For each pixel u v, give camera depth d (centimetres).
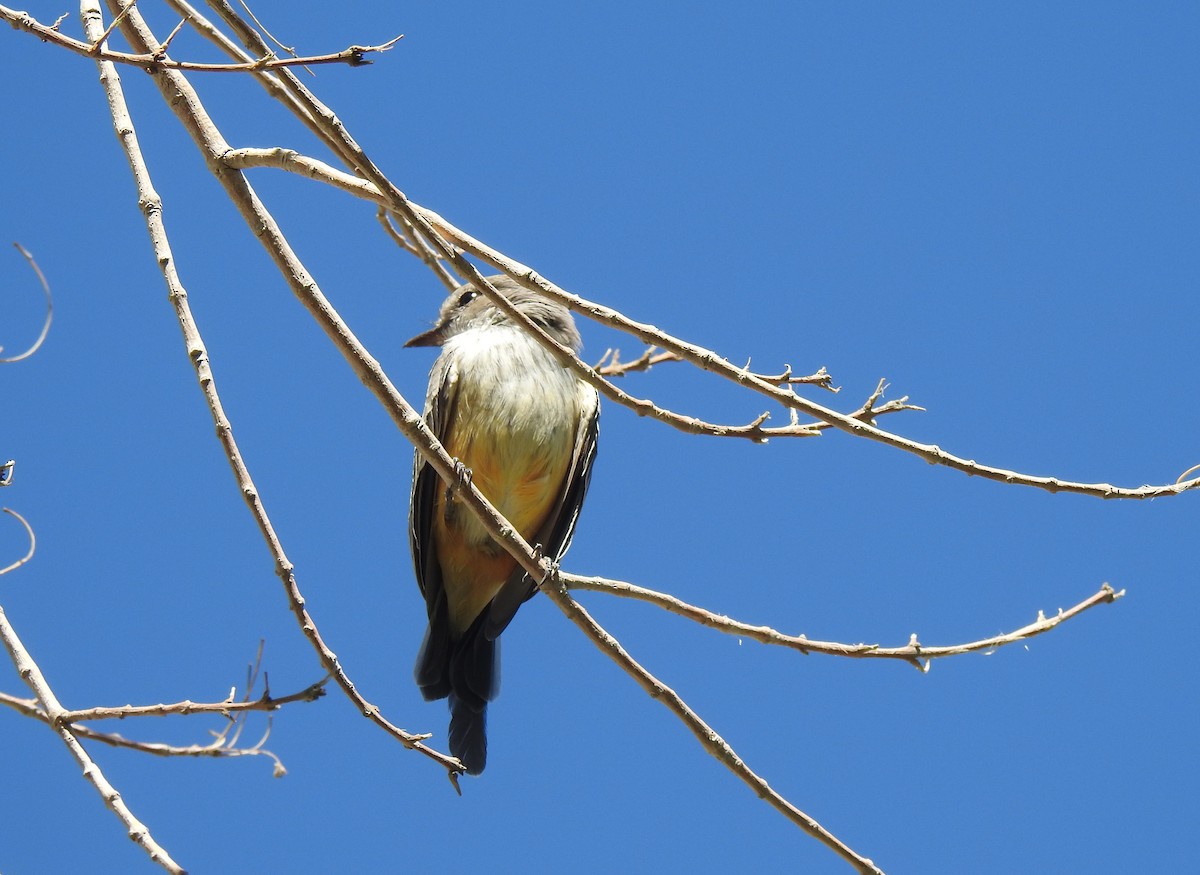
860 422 755
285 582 778
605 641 835
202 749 798
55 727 754
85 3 862
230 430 780
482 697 1191
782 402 743
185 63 631
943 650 934
